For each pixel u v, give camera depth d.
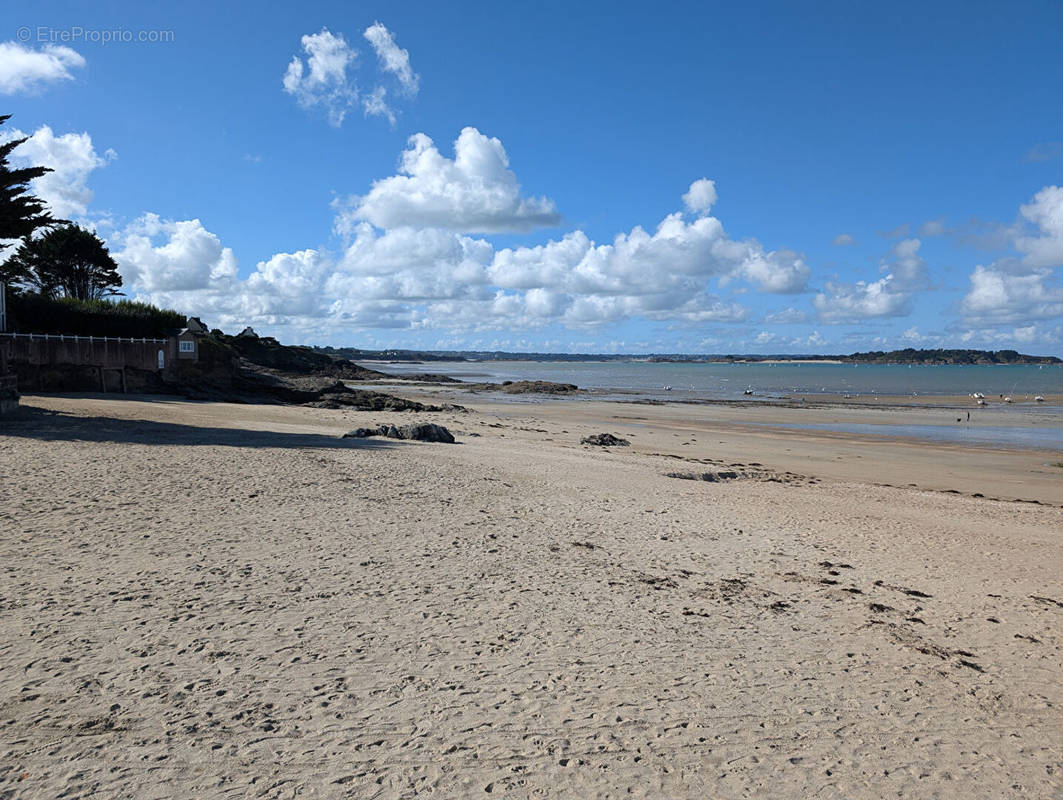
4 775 4.11
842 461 27.98
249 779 4.25
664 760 4.78
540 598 8.01
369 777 4.36
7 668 5.41
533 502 14.08
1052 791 4.72
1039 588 9.91
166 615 6.70
